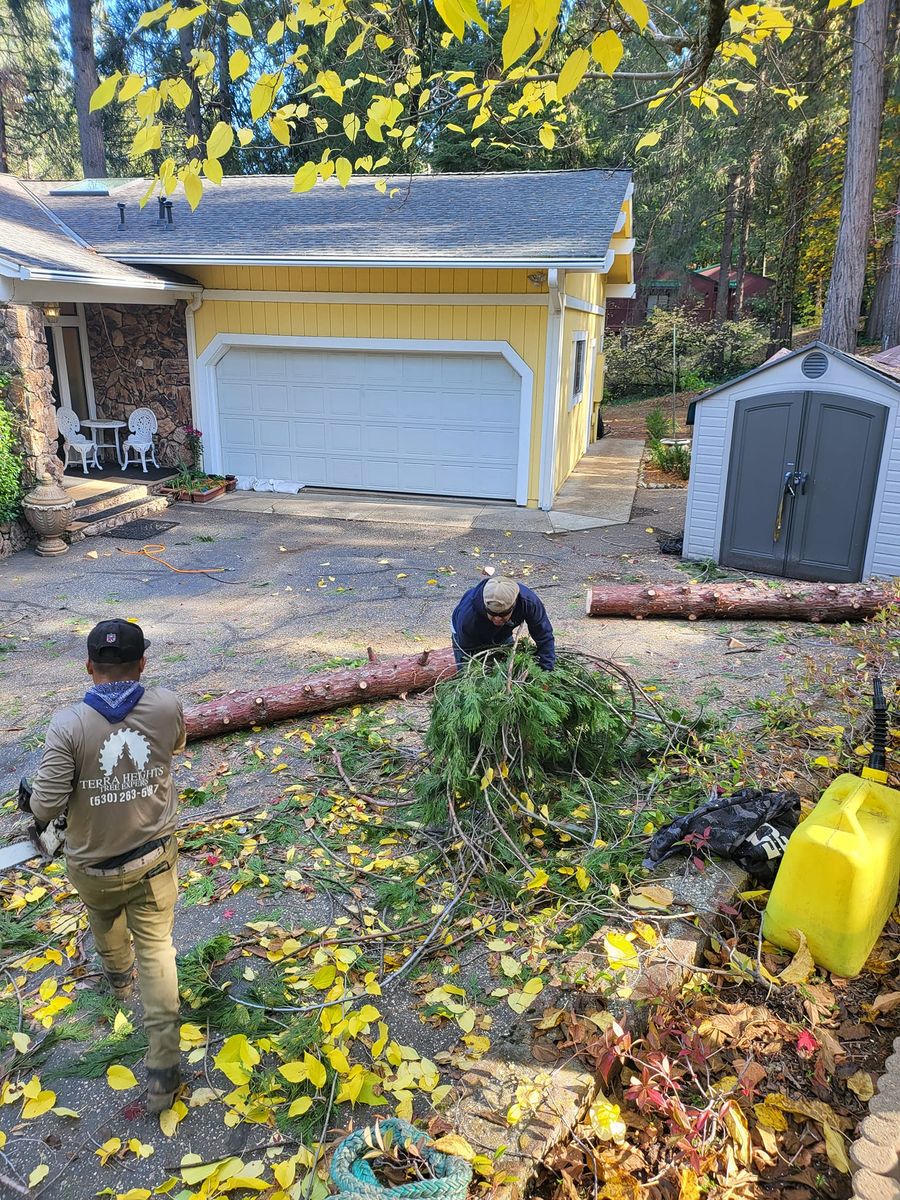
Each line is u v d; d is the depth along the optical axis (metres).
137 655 2.74
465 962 3.22
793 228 22.08
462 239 11.54
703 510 9.39
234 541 10.52
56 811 2.52
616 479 14.73
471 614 4.33
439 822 4.01
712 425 9.07
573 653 4.78
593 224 11.59
